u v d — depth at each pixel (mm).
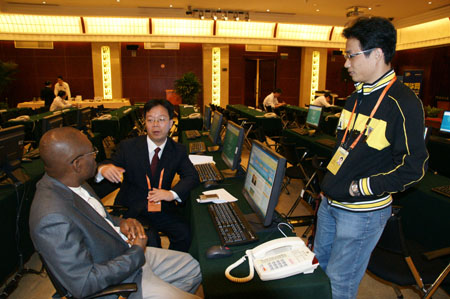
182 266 1559
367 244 1294
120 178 1939
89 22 10531
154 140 2061
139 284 1260
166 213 2043
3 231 1972
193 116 5906
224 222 1492
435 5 8977
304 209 3395
